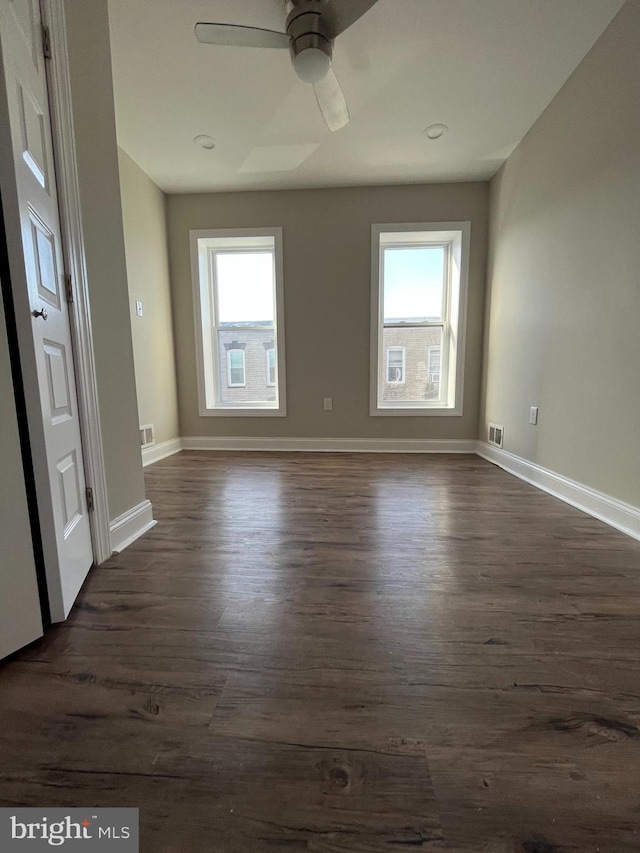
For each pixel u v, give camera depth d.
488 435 3.33
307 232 3.45
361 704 0.85
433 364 3.70
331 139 2.67
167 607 1.21
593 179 1.96
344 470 2.95
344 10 1.58
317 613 1.17
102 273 1.51
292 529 1.81
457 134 2.62
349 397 3.64
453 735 0.77
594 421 1.97
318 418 3.70
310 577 1.38
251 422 3.75
